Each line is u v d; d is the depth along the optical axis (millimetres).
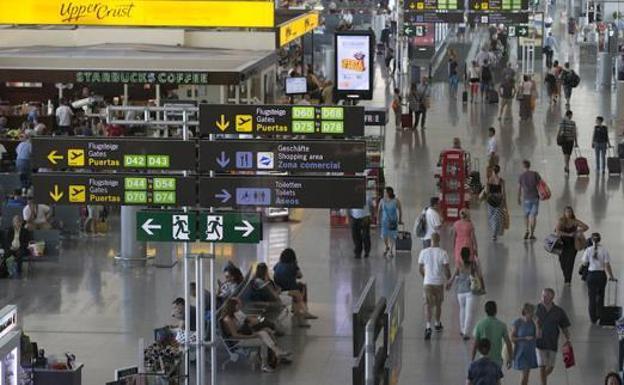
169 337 26906
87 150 24750
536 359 25891
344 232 40188
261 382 26906
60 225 39219
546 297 26156
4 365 21031
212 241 24047
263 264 30203
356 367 19953
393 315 22531
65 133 47938
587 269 32281
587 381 26875
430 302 29609
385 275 34969
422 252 29781
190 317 27578
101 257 36969
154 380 24391
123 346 29047
